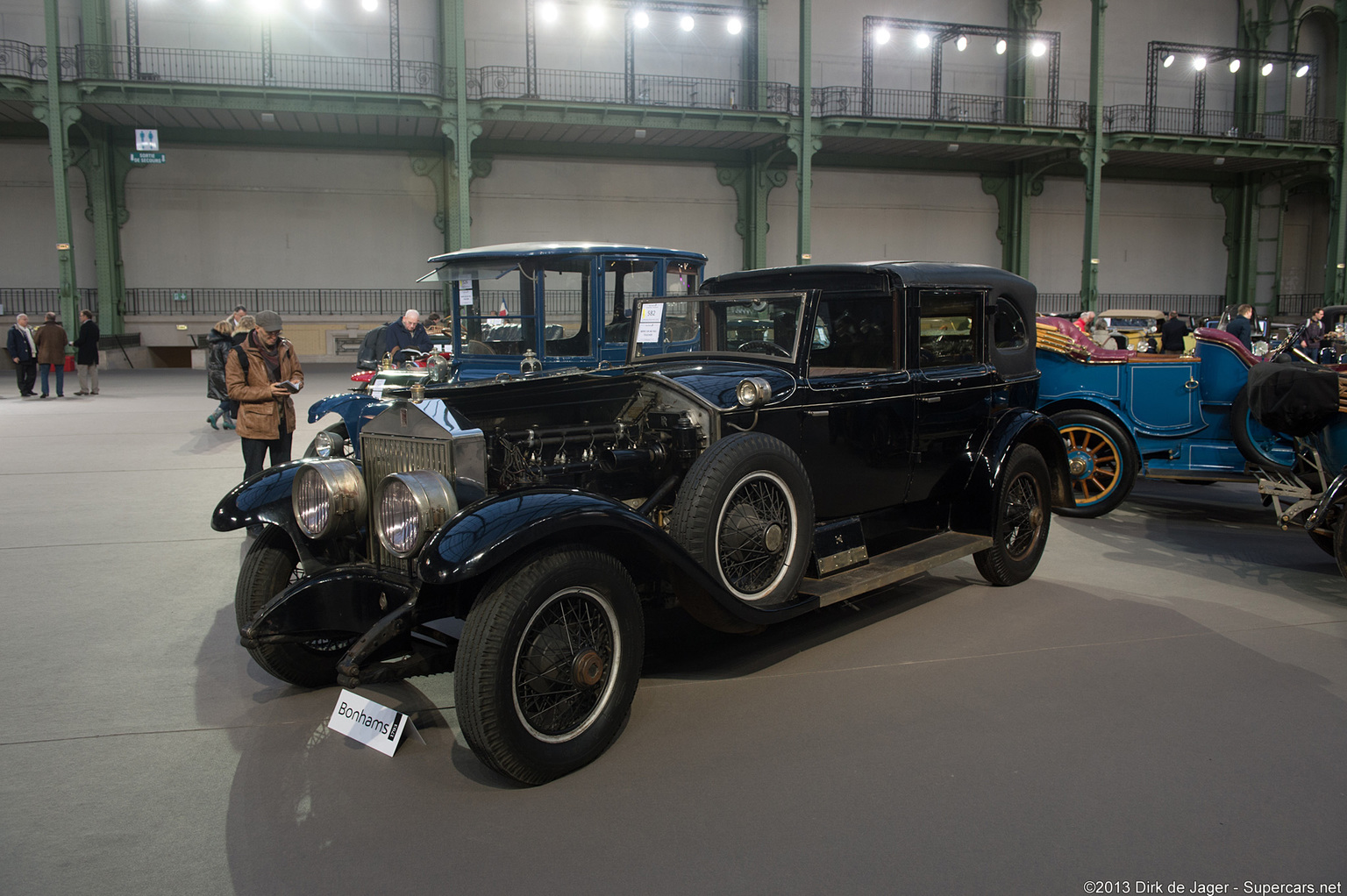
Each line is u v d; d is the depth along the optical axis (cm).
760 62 2577
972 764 299
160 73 2256
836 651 409
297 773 297
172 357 2516
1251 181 3061
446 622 443
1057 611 465
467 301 791
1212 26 2959
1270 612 461
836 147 2620
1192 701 348
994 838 254
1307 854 246
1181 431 669
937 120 2442
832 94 2678
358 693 366
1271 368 521
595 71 2538
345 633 331
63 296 2067
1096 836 255
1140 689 361
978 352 495
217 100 2045
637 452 372
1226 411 656
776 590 361
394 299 2527
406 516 298
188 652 404
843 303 454
